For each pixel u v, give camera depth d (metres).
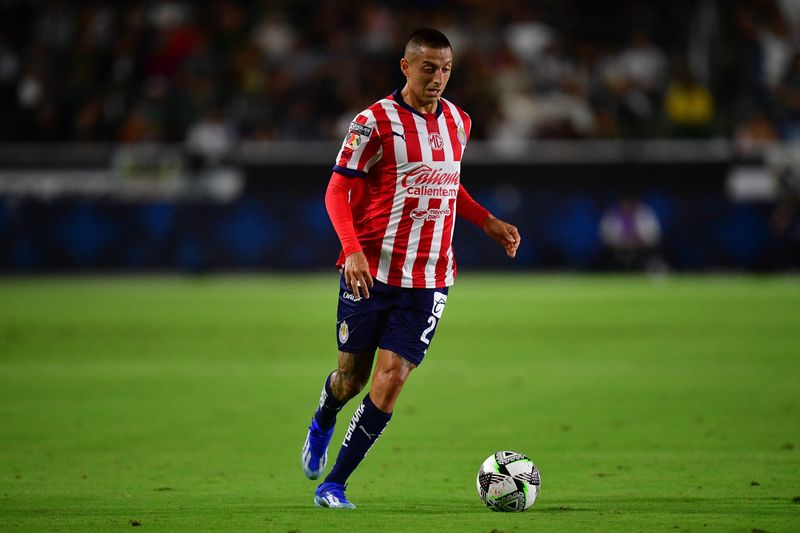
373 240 21.41
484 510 21.08
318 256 85.81
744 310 63.59
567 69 98.50
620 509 21.02
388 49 99.81
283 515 20.53
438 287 21.58
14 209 87.06
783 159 83.00
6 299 72.38
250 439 30.30
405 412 34.62
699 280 81.31
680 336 53.72
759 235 83.19
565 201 84.44
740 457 27.12
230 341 53.00
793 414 33.72
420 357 21.45
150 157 86.56
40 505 21.70
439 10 103.44
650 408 35.03
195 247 86.38
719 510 20.86
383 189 21.30
